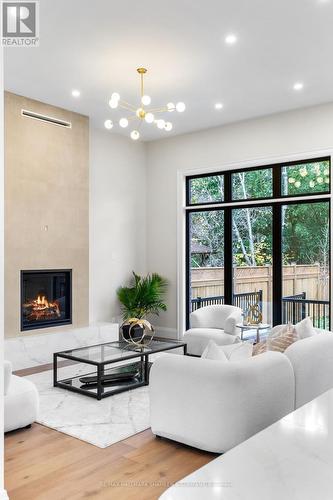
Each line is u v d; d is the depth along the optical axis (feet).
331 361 11.94
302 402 10.85
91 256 22.52
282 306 20.77
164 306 23.53
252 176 21.76
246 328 18.26
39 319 19.35
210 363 9.87
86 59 14.76
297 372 10.73
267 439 4.23
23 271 18.40
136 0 11.35
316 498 3.15
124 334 17.54
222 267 22.79
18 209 18.22
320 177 19.63
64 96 18.37
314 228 19.92
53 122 19.61
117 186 23.84
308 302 20.01
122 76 16.24
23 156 18.43
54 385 14.93
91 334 20.40
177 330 23.82
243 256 22.07
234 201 22.22
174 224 24.12
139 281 23.70
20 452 10.05
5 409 10.89
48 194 19.33
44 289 19.63
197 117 20.94
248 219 21.95
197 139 23.21
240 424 9.27
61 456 9.83
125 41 13.53
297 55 14.56
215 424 9.50
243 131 21.54
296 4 11.57
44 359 18.37
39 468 9.26
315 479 3.43
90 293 22.43
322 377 11.56
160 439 10.76
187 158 23.62
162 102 18.97
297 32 13.03
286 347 11.30
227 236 22.59
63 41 13.48
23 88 17.44
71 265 20.27
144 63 15.10
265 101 18.88
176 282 23.99
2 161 7.23
